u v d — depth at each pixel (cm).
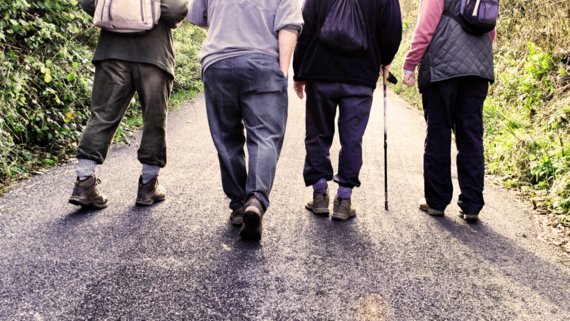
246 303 163
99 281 172
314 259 204
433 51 264
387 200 297
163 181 312
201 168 349
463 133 271
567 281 200
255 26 207
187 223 238
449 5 259
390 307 167
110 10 228
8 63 342
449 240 240
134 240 212
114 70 241
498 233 256
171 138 450
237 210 236
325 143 265
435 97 269
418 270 200
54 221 230
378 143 478
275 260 200
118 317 149
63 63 417
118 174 327
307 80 255
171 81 266
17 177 306
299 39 257
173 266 188
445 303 173
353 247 221
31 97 371
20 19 365
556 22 527
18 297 157
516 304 176
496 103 549
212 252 204
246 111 213
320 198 263
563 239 252
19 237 208
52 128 379
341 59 246
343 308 164
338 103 261
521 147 380
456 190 342
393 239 235
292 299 168
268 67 207
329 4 243
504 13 696
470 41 258
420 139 514
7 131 341
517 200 325
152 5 235
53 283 168
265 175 209
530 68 515
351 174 253
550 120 422
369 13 240
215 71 209
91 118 245
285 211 269
